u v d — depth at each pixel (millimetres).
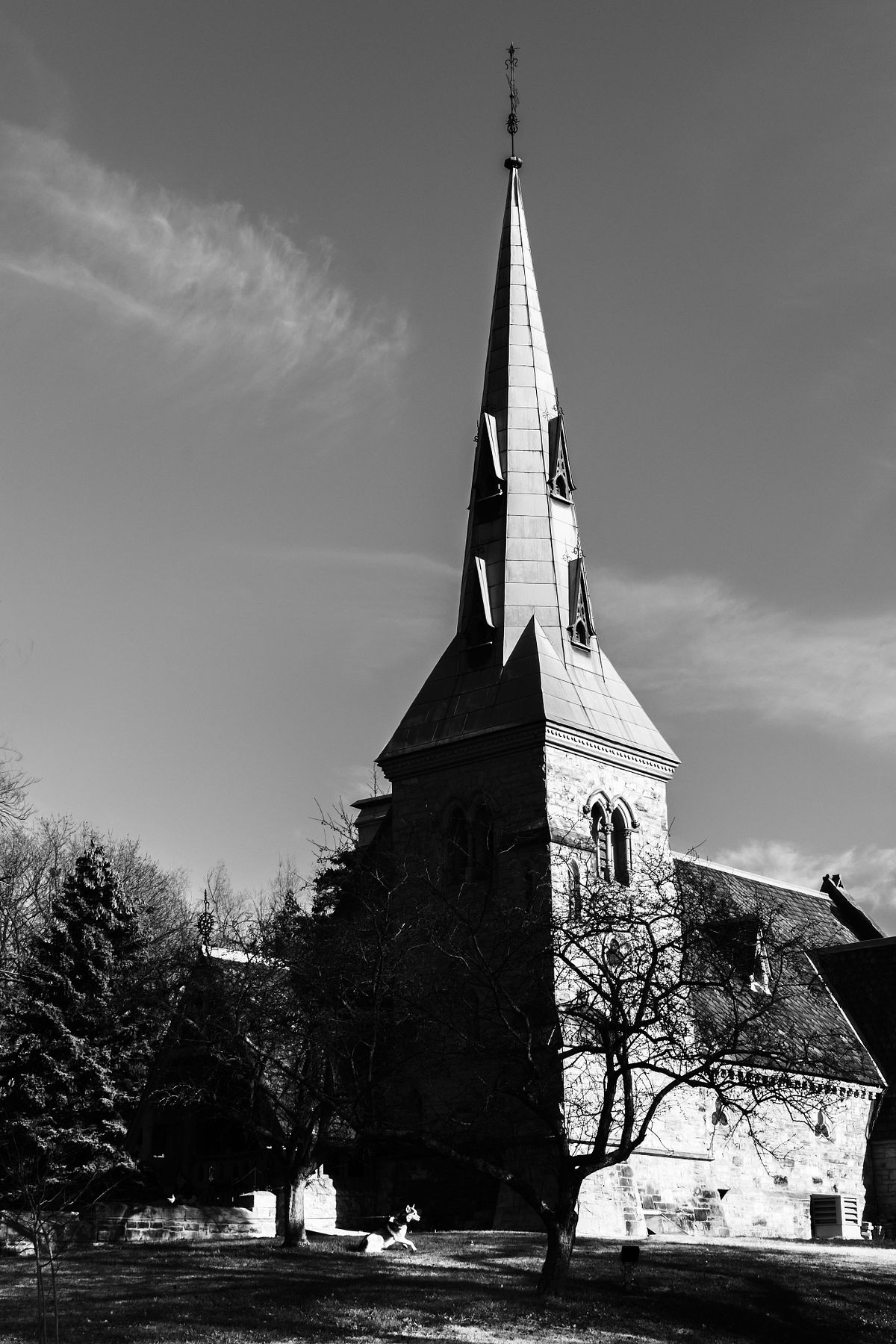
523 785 61781
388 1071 49875
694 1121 62188
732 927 47531
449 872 63125
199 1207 54469
